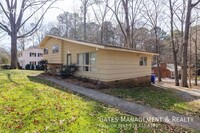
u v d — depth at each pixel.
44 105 5.74
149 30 28.09
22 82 10.20
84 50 12.56
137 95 9.40
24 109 5.26
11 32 22.22
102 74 10.96
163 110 6.55
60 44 15.68
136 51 12.66
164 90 12.90
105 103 6.96
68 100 6.68
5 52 42.59
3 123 4.29
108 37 33.34
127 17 20.77
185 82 17.28
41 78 12.91
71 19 38.78
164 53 38.88
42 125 4.30
